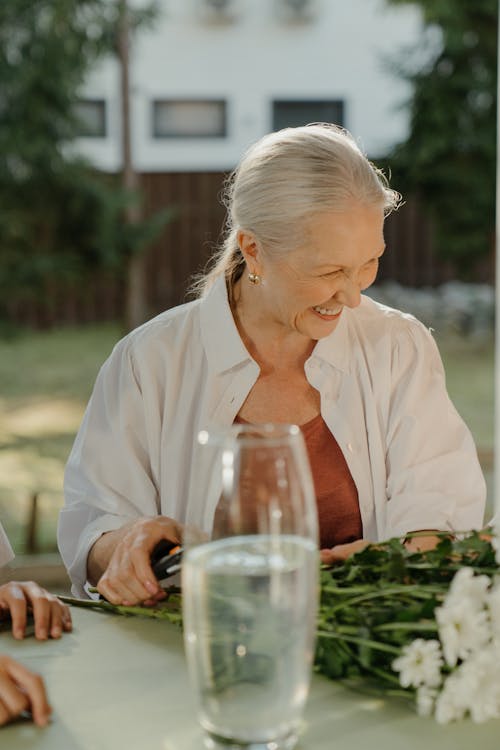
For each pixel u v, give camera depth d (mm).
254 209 1521
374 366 1771
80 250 11570
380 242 1520
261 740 914
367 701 1039
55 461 6777
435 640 1034
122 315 12836
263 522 886
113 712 1022
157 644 1188
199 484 915
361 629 1042
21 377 9797
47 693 1065
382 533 1729
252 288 1699
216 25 14172
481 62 11555
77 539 1679
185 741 962
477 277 13023
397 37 14273
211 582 882
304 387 1743
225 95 14359
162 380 1743
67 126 11273
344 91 14406
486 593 995
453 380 9430
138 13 11492
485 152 11750
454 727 988
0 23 10789
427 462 1729
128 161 11859
